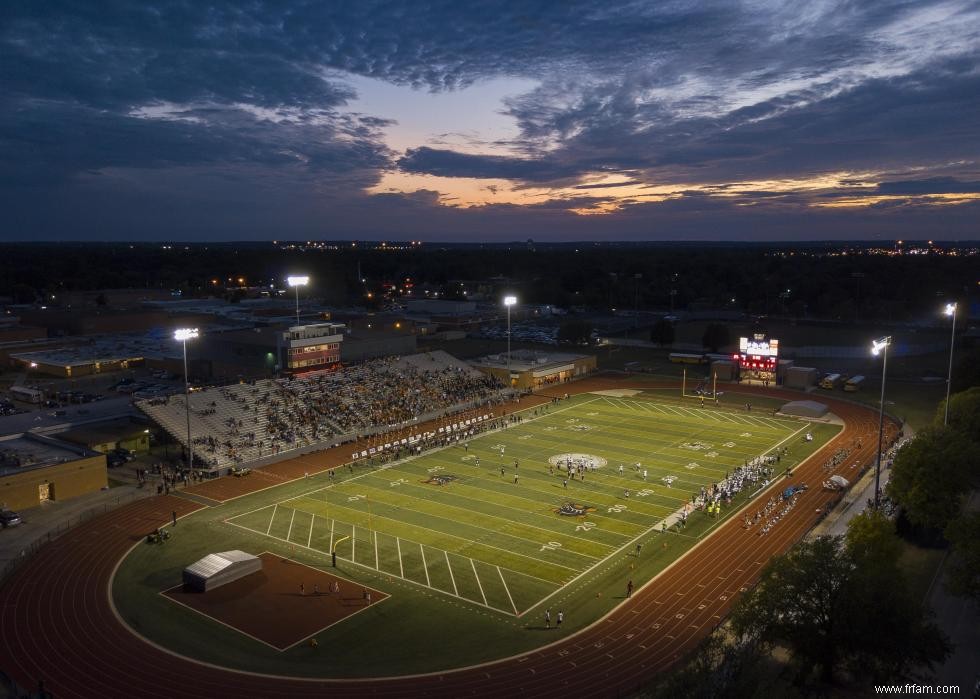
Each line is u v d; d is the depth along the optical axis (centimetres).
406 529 7050
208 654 4859
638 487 8256
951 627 4972
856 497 7812
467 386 13588
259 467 9144
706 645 4244
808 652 4238
